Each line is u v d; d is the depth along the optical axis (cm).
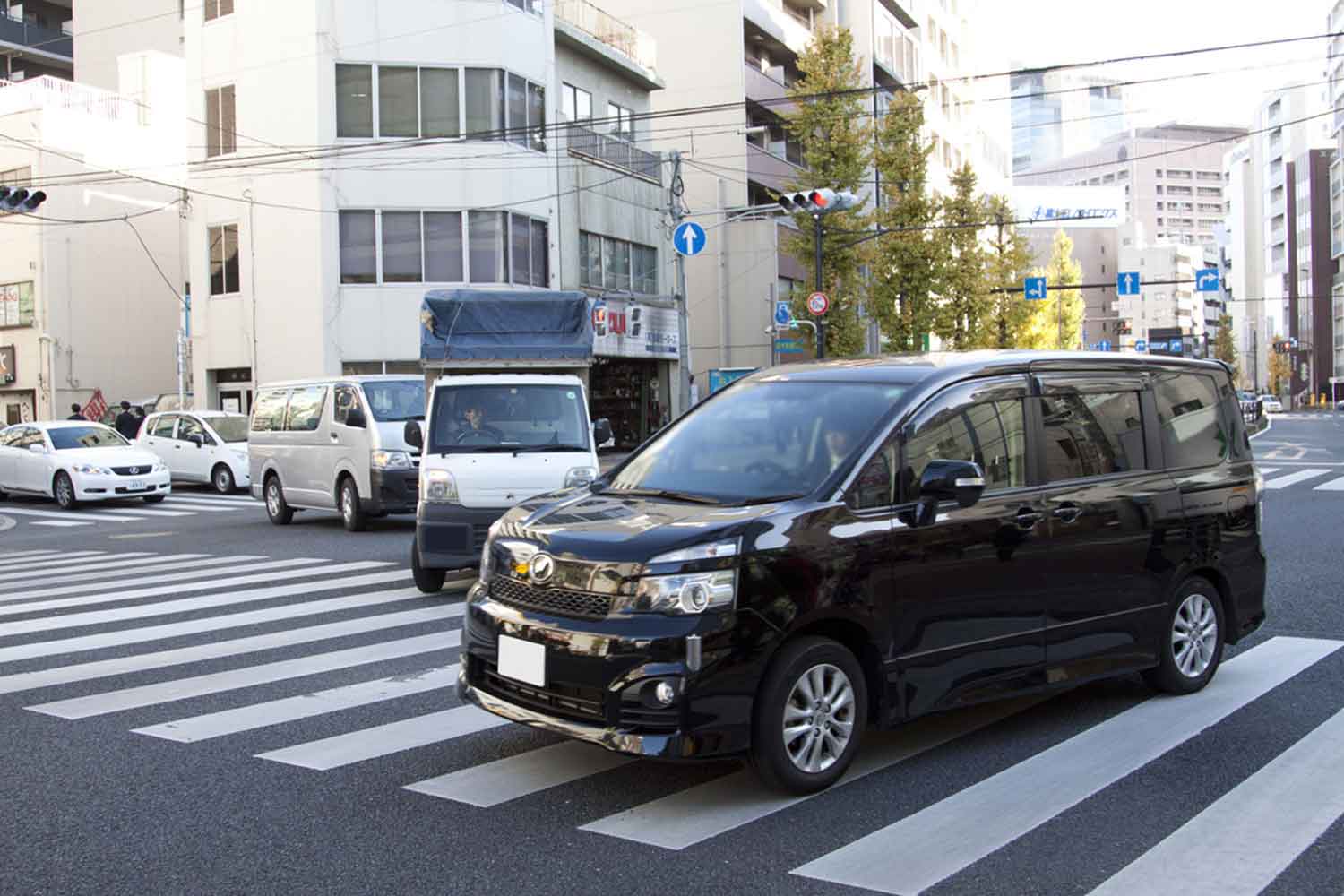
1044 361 538
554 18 2781
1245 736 514
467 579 1035
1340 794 437
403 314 2562
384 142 2541
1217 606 599
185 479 2336
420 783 461
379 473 1395
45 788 462
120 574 1145
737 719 409
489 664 459
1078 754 488
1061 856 378
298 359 2569
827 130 2991
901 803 430
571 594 429
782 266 3650
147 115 3434
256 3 2591
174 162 3469
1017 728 532
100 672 687
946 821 411
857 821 411
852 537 441
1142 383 580
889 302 3338
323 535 1452
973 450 494
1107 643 533
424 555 904
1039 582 501
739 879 361
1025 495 502
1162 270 11594
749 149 3638
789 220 3753
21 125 3134
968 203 3884
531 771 475
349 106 2545
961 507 476
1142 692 595
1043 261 10600
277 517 1620
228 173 2648
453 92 2586
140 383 3338
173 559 1262
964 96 6269
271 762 493
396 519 1645
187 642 776
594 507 477
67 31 4616
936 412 487
